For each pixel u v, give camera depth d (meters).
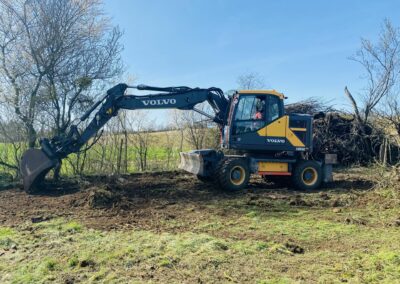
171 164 15.67
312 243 5.52
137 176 12.58
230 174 9.69
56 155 9.38
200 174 10.07
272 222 6.70
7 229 6.21
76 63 11.45
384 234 5.91
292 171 10.48
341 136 15.85
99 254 4.98
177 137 17.20
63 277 4.29
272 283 4.07
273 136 10.06
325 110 16.36
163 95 10.09
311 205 8.16
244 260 4.77
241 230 6.18
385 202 7.88
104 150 13.91
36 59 10.81
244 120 9.95
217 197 8.99
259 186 10.90
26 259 4.85
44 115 11.56
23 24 10.78
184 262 4.68
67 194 9.23
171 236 5.73
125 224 6.54
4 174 11.29
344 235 5.90
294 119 10.28
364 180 11.57
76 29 11.38
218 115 10.66
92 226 6.41
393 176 8.83
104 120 9.73
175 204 8.20
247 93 9.95
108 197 8.11
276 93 10.11
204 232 6.06
